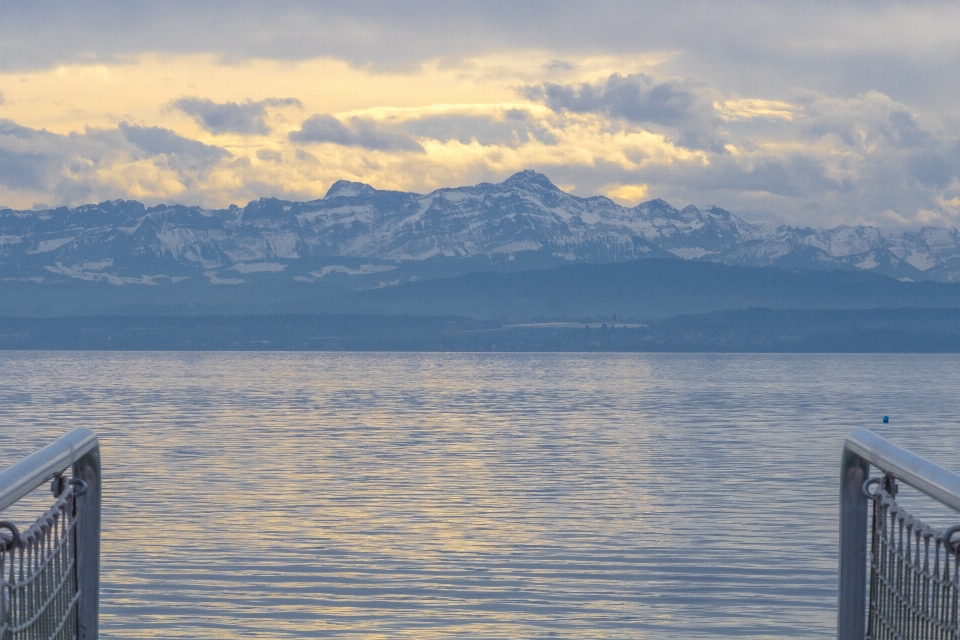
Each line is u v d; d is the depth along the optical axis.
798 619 25.80
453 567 31.56
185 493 48.69
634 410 130.00
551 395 176.12
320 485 52.34
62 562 7.99
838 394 180.50
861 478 8.48
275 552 33.72
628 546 35.12
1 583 6.14
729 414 121.50
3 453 72.12
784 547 35.03
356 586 29.06
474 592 28.38
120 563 31.89
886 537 7.76
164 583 29.23
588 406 139.88
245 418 111.44
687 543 35.72
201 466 61.38
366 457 67.88
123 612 26.12
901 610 7.31
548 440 83.25
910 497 42.28
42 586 7.23
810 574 30.72
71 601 8.33
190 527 38.66
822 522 40.31
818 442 80.62
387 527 38.97
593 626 25.20
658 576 30.41
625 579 30.05
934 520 36.44
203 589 28.58
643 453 71.19
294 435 87.31
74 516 8.55
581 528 38.94
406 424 102.94
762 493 49.53
